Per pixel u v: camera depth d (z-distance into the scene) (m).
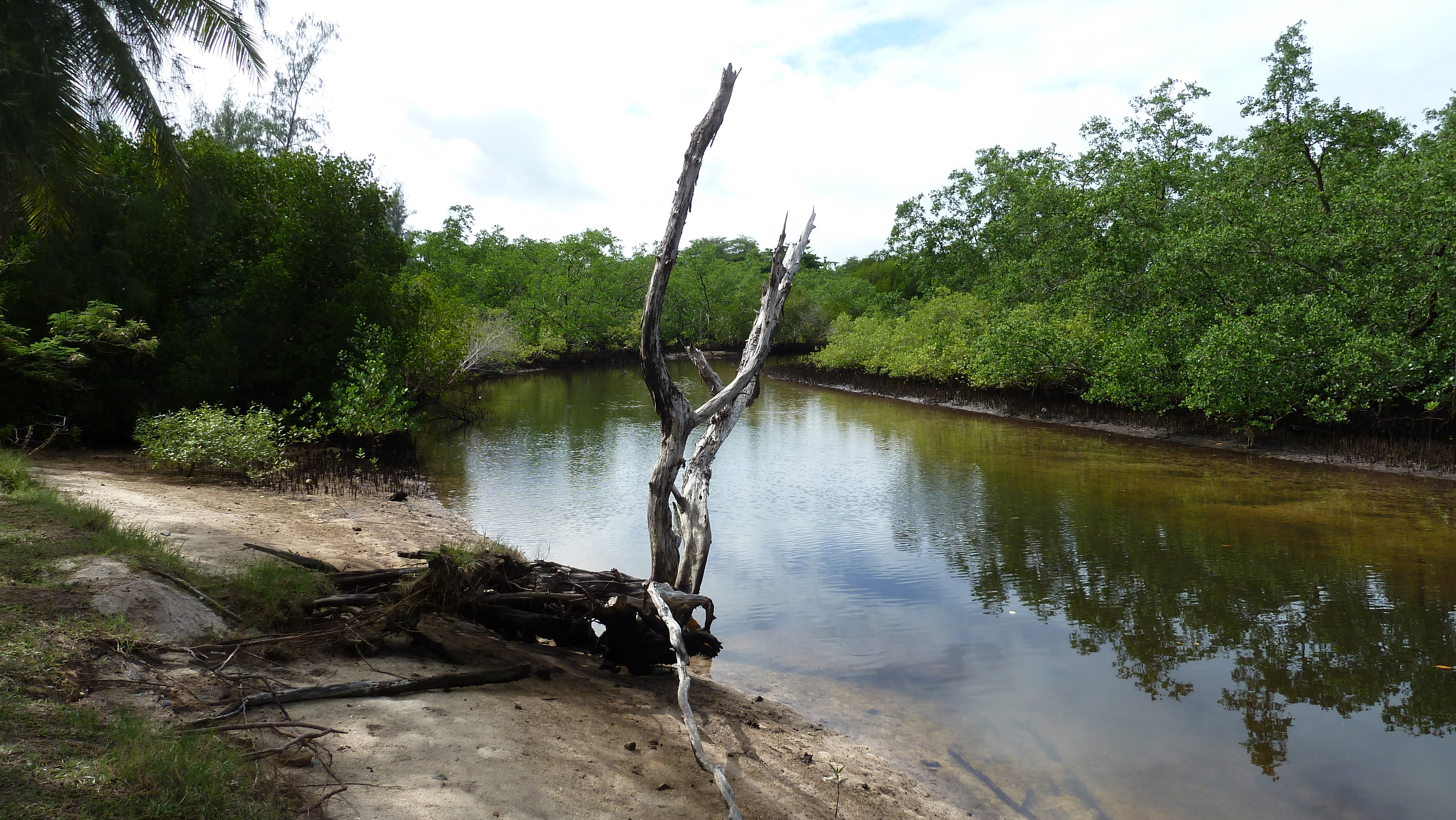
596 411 28.28
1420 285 16.80
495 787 3.96
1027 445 21.20
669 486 8.41
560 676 6.13
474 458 18.09
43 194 11.72
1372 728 6.08
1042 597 9.19
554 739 4.76
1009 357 25.86
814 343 61.16
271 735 4.00
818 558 10.76
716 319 67.19
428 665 5.66
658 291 8.16
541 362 52.97
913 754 5.57
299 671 4.96
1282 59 23.64
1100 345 24.64
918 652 7.55
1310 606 8.86
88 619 4.52
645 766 4.69
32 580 4.88
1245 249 19.89
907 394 34.59
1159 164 26.30
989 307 33.56
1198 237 20.36
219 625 5.14
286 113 33.59
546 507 13.09
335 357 18.20
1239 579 9.77
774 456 19.44
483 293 54.59
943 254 46.50
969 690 6.71
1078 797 5.05
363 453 16.19
